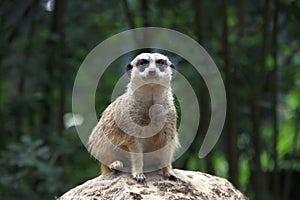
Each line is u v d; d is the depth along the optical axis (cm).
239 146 1160
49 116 1156
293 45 1194
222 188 586
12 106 1114
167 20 1105
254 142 1070
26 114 1116
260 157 1065
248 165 1214
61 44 1108
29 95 1117
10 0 1116
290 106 1323
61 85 1103
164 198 531
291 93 1300
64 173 1060
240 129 1155
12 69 1152
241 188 1121
